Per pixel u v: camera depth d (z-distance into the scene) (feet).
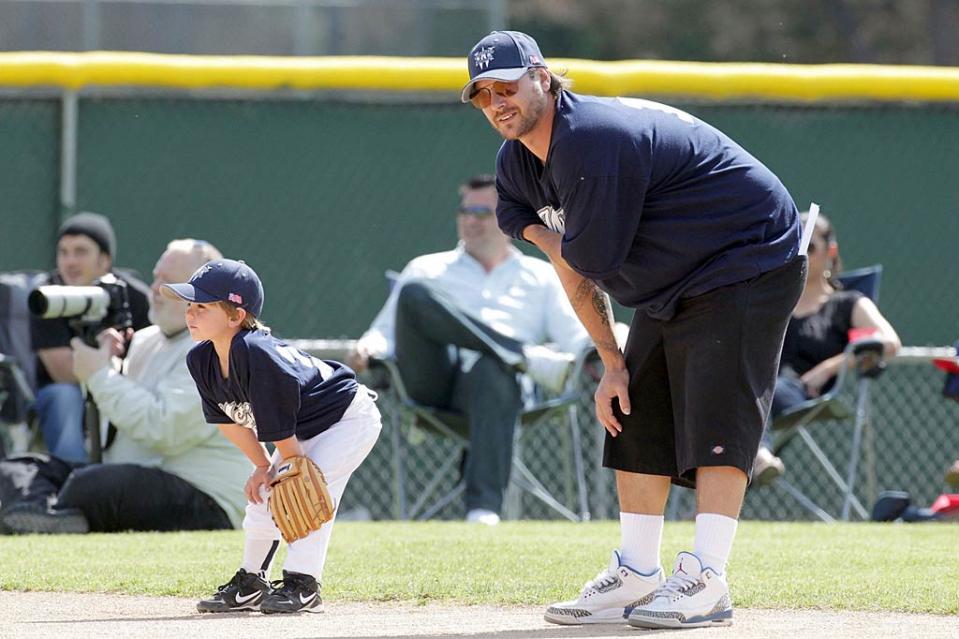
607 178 41.22
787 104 103.81
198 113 101.40
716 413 42.19
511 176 45.37
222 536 67.41
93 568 54.70
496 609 46.34
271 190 101.71
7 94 98.99
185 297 44.68
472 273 89.35
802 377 88.53
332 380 47.29
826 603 46.26
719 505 42.42
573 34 281.95
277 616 44.21
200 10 134.82
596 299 44.88
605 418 44.88
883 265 104.83
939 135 105.29
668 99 102.94
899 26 274.98
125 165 100.48
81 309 72.28
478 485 80.84
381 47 137.08
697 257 42.39
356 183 102.32
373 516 95.30
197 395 73.41
